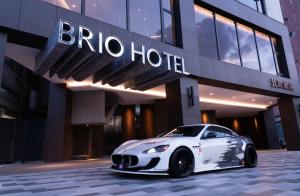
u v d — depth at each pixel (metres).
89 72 7.15
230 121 24.17
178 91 9.45
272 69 14.80
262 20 14.71
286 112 15.23
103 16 8.41
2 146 11.45
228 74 11.37
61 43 5.26
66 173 5.52
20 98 17.73
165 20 10.44
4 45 6.08
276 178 4.21
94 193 3.21
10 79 15.45
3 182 4.26
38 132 12.86
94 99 12.05
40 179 4.60
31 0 6.59
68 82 11.22
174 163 4.27
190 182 3.94
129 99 14.71
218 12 12.55
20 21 6.27
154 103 15.90
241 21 13.60
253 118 23.36
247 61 13.32
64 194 3.17
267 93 13.96
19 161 11.96
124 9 9.16
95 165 7.82
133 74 7.22
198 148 4.76
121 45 6.27
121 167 4.35
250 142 6.11
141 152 4.13
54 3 7.18
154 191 3.28
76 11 7.73
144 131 15.81
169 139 4.59
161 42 9.41
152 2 10.20
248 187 3.46
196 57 10.31
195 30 10.78
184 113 9.22
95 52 5.72
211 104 16.80
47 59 6.27
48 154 10.87
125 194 3.12
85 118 11.84
